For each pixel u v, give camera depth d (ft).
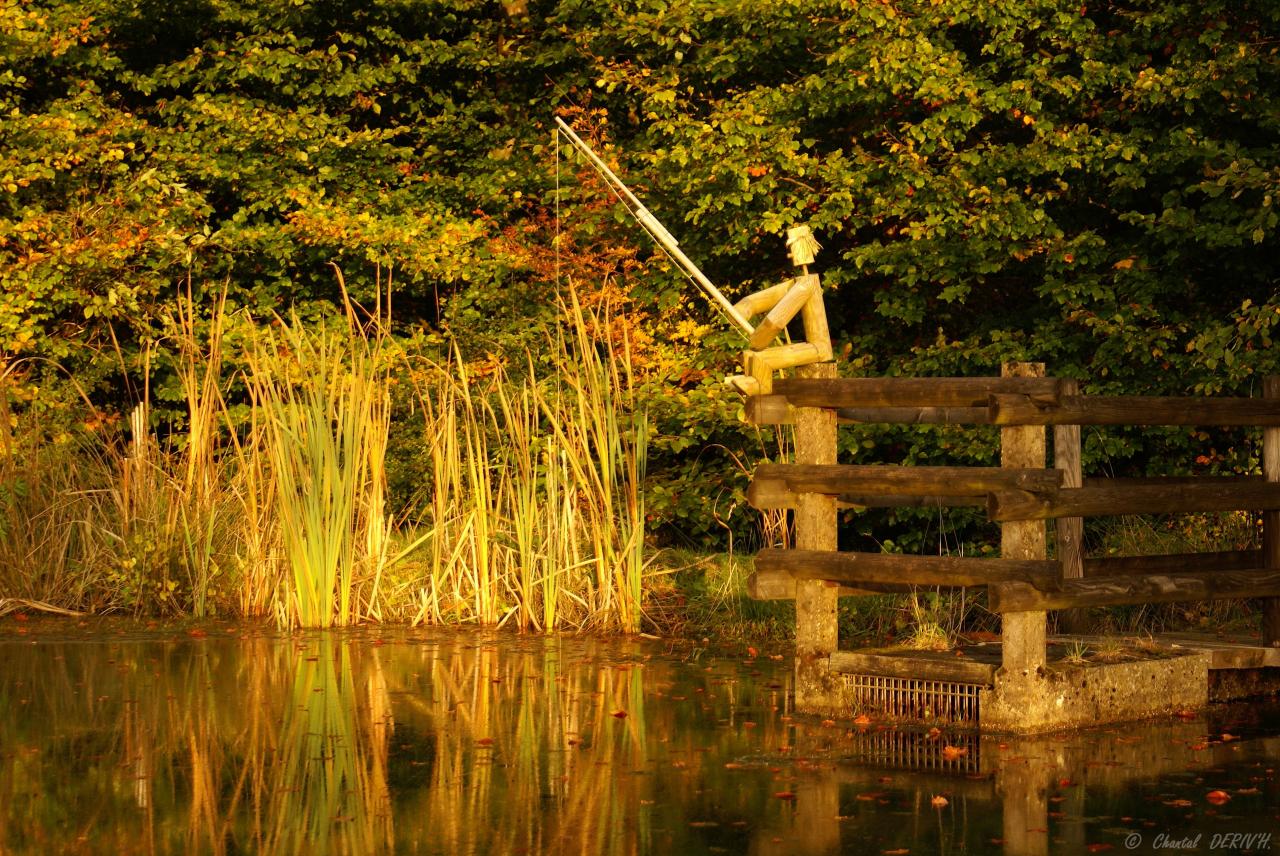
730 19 54.54
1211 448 47.75
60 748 24.35
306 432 40.24
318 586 39.55
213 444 44.19
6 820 19.88
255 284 61.98
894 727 25.82
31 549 43.24
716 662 33.27
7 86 63.46
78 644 36.14
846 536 53.62
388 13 65.10
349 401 41.83
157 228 57.88
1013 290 53.06
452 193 64.59
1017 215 47.57
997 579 25.04
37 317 55.83
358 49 66.85
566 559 38.83
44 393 53.88
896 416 28.14
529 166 62.03
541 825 19.48
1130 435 48.01
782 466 27.58
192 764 23.13
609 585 38.34
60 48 60.95
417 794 21.18
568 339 54.13
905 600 37.35
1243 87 46.44
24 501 44.04
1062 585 24.85
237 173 61.05
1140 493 26.76
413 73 64.75
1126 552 41.98
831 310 56.03
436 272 57.88
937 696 26.27
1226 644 30.07
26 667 32.68
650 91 52.85
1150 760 23.17
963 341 51.01
